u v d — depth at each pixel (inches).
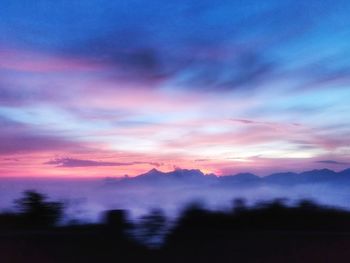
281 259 456.1
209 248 476.1
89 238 481.4
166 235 490.6
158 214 496.1
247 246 475.5
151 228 487.5
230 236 488.4
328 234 490.0
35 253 460.1
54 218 548.1
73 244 474.9
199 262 459.8
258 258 458.6
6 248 461.4
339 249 465.1
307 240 479.5
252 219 544.4
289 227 543.5
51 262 454.6
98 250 472.1
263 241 480.1
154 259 466.0
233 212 551.2
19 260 451.2
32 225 535.8
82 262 456.4
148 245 478.9
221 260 458.6
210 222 530.6
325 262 450.9
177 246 480.1
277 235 489.1
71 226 533.3
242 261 455.8
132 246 478.0
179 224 519.5
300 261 453.4
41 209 547.5
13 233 486.0
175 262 462.0
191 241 483.5
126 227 491.2
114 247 475.8
